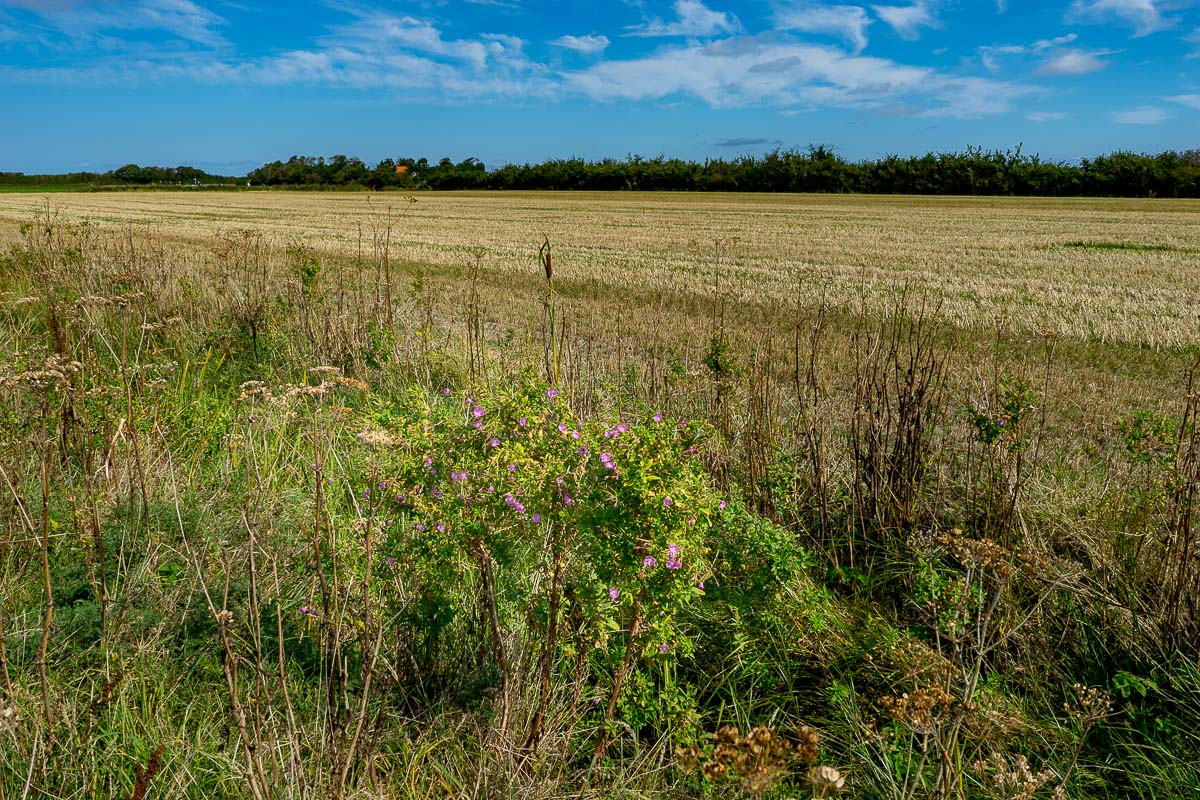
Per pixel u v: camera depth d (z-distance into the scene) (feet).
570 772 9.55
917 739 10.03
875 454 15.60
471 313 26.32
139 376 17.49
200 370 22.27
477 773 8.89
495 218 136.36
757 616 11.87
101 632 10.12
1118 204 196.24
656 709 10.26
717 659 11.70
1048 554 13.74
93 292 25.72
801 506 15.80
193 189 316.81
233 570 11.84
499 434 9.85
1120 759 9.94
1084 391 27.25
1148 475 15.08
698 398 20.29
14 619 10.23
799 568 11.98
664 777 9.57
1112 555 13.56
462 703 10.02
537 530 9.39
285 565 11.72
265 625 10.69
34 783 7.78
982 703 10.12
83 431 14.30
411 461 10.18
